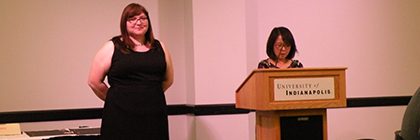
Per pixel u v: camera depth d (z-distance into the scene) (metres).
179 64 4.57
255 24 4.63
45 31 4.20
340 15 4.96
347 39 4.98
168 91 4.55
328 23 4.91
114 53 2.98
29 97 4.15
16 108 4.12
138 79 2.99
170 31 4.54
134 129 2.96
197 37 4.34
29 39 4.15
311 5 4.86
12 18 4.11
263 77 2.42
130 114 2.95
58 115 4.20
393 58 5.16
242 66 4.46
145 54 3.00
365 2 5.05
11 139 3.09
